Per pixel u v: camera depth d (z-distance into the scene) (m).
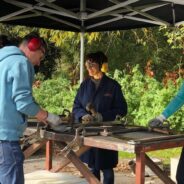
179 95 3.98
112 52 11.92
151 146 3.28
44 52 3.51
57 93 10.61
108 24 6.73
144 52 11.83
